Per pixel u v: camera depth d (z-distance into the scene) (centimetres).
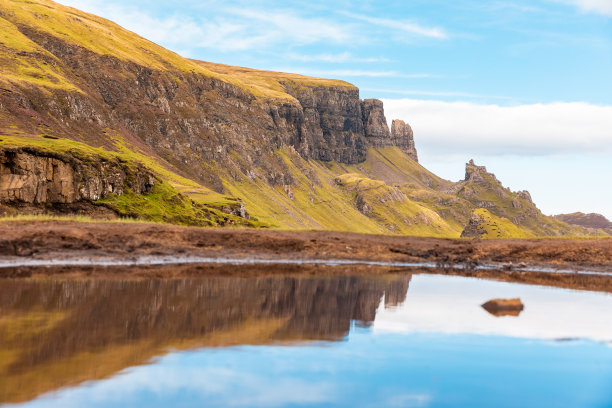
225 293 2606
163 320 1848
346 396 1140
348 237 5691
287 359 1402
